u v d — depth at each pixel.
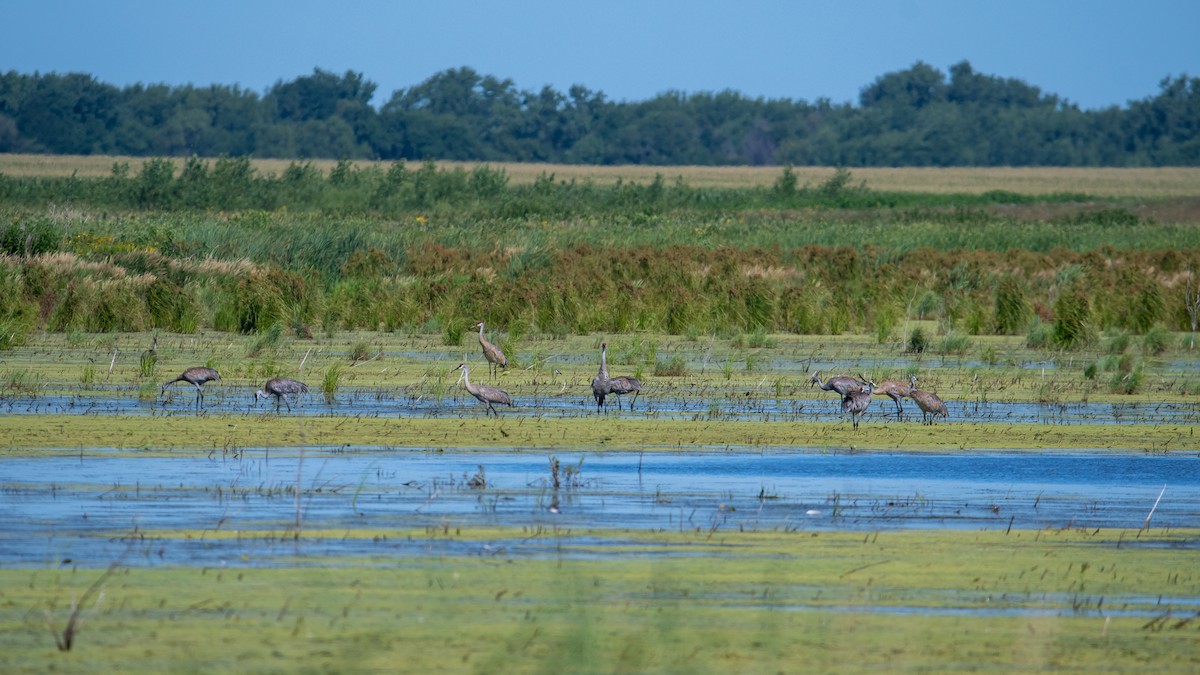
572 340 43.91
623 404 30.09
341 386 32.25
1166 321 50.22
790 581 16.05
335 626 14.14
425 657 13.27
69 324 43.19
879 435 26.53
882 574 16.42
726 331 45.97
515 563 16.62
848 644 13.89
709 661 13.30
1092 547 18.03
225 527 18.23
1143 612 15.20
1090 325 45.94
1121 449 25.45
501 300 46.66
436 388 31.86
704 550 17.39
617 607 14.95
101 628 13.98
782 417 28.55
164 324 44.47
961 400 31.67
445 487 20.97
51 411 27.62
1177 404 31.55
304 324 44.19
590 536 18.06
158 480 21.11
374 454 23.66
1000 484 22.09
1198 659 13.66
